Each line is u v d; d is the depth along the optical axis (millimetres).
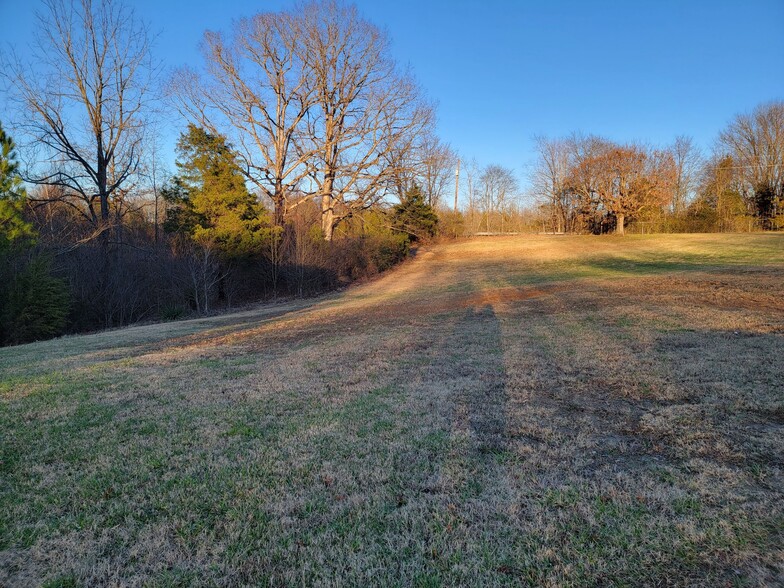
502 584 2146
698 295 11531
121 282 18781
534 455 3424
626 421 4004
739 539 2354
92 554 2486
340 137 27625
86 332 16641
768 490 2783
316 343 9008
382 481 3162
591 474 3111
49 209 22406
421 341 8383
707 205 45406
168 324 15164
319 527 2668
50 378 6570
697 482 2908
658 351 6273
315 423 4332
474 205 69500
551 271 24312
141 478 3346
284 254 23594
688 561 2230
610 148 43750
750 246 25828
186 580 2264
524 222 68188
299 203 27531
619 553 2316
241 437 4066
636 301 11375
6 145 13539
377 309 14664
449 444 3703
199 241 20969
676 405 4266
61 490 3209
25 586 2262
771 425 3688
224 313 18516
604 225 47906
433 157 27875
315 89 27125
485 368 6062
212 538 2580
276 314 15836
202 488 3154
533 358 6430
